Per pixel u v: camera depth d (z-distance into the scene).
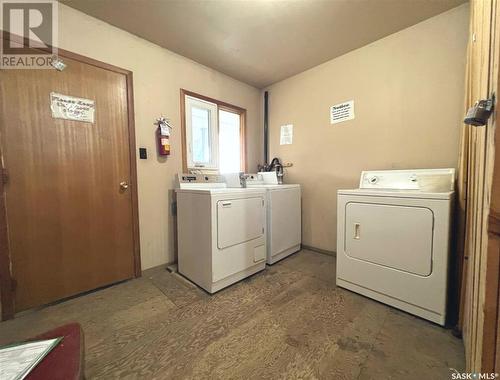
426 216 1.40
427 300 1.41
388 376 1.03
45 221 1.62
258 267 2.18
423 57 1.90
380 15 1.80
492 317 0.53
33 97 1.55
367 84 2.24
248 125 3.15
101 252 1.88
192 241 1.98
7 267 1.48
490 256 0.52
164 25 1.90
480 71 1.02
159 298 1.73
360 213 1.71
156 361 1.13
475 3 1.22
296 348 1.21
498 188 0.51
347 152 2.43
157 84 2.19
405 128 2.03
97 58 1.82
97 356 1.17
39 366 0.61
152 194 2.19
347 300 1.67
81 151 1.76
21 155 1.52
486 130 0.70
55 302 1.67
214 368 1.09
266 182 2.88
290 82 2.92
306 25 1.91
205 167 2.62
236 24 1.89
